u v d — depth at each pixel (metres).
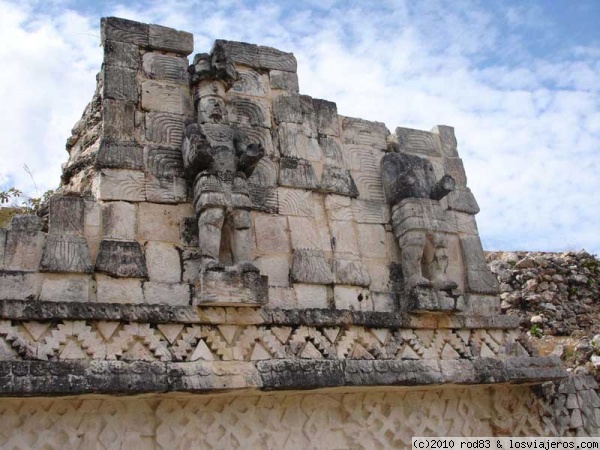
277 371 7.22
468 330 8.98
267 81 9.39
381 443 8.27
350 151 9.65
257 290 7.32
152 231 7.66
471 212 10.15
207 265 7.23
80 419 6.68
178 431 7.07
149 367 6.62
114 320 6.73
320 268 8.41
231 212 7.66
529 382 9.16
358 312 8.12
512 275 15.04
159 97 8.45
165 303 7.29
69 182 8.52
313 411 7.96
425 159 9.77
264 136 8.95
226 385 6.88
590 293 15.14
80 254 7.08
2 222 9.88
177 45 8.84
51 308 6.46
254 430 7.48
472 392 9.26
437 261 8.95
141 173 7.86
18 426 6.41
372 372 7.79
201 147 7.68
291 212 8.65
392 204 9.36
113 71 8.27
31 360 6.20
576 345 11.67
